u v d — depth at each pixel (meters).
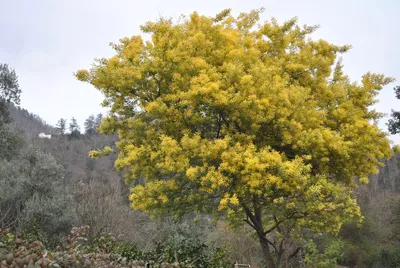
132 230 16.20
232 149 7.28
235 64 7.80
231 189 7.62
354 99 9.95
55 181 17.31
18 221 13.70
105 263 5.63
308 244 12.64
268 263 9.07
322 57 9.69
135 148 7.81
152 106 7.65
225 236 14.40
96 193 16.72
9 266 4.03
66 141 50.25
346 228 19.06
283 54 9.62
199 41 8.05
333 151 8.63
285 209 8.03
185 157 7.42
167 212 8.96
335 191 7.94
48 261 4.30
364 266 18.83
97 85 8.07
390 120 19.14
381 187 34.38
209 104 7.57
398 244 18.98
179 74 7.81
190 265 7.64
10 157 22.08
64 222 14.28
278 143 8.39
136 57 7.93
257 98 7.61
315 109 8.76
